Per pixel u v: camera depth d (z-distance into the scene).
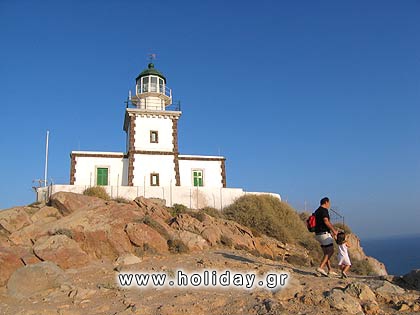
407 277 11.04
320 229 11.61
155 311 8.35
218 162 37.28
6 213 18.11
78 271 13.21
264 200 31.17
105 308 8.77
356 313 7.86
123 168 35.12
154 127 36.25
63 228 16.31
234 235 21.88
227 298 9.31
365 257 31.59
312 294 8.76
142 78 40.56
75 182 33.50
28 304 9.53
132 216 18.70
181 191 30.81
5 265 11.50
